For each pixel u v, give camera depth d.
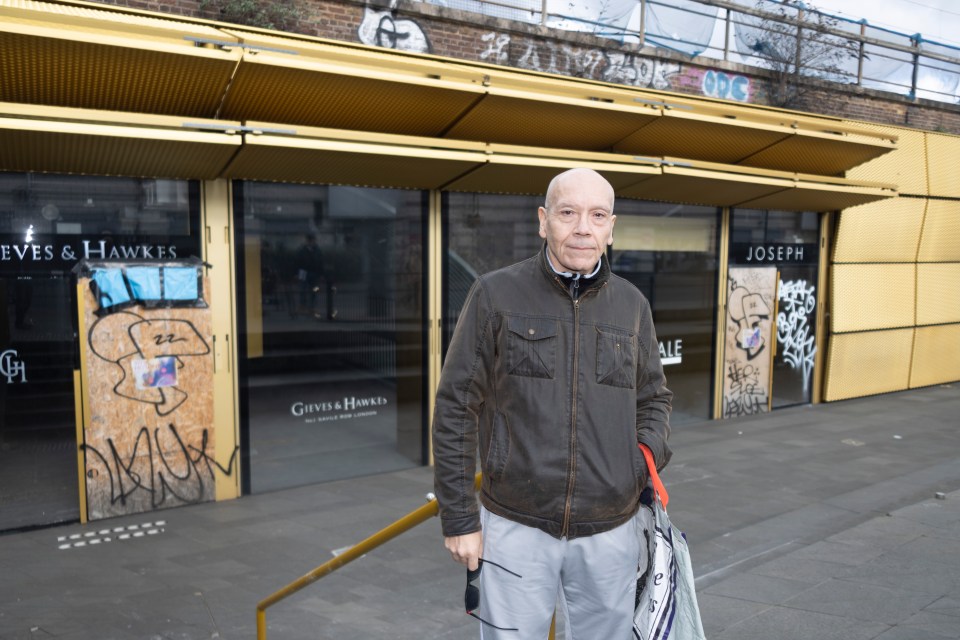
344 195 6.93
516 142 7.41
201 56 5.16
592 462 1.90
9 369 5.62
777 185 8.86
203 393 6.27
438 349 7.59
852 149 9.52
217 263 6.30
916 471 7.61
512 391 1.90
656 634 1.89
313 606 4.41
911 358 12.55
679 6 9.84
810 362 11.20
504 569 1.94
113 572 4.91
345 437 7.15
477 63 6.84
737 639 3.63
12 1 4.84
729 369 10.17
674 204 9.38
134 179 5.95
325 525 5.87
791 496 6.80
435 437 1.93
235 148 5.55
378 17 7.34
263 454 6.68
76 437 5.81
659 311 9.39
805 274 10.89
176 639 3.96
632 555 2.01
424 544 5.49
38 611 4.29
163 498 6.18
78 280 5.68
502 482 1.92
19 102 5.25
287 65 5.47
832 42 11.58
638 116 7.42
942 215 12.38
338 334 7.01
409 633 4.06
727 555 5.34
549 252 1.95
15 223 5.56
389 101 6.25
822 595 4.16
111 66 5.10
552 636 2.35
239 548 5.37
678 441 8.89
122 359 5.90
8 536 5.57
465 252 7.66
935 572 4.48
